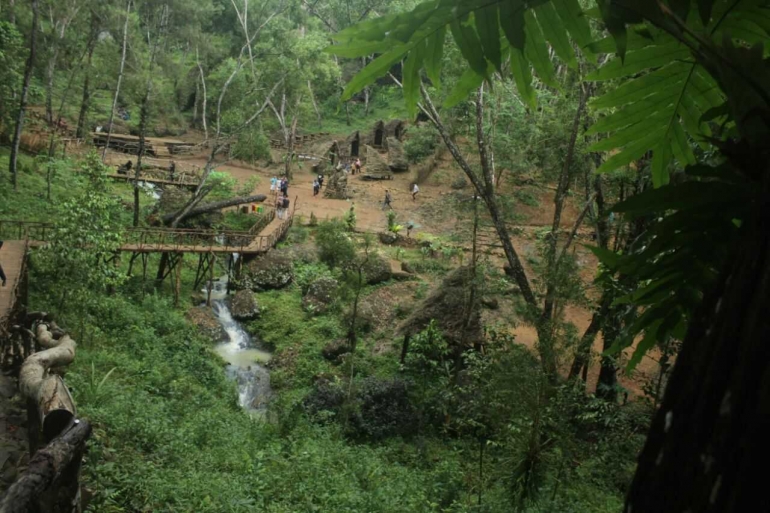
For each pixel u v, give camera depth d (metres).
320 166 37.03
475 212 14.66
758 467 0.73
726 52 1.04
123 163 29.28
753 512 0.72
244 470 7.88
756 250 0.85
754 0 1.25
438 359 15.12
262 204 27.94
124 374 11.19
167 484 6.33
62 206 12.27
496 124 15.05
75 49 30.11
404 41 1.22
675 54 1.44
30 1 26.98
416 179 34.00
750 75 1.01
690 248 1.36
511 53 1.41
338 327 17.69
